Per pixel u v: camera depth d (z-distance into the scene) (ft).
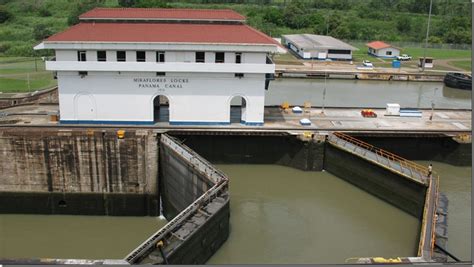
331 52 449.06
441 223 141.49
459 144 197.16
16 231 163.73
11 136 169.89
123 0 547.49
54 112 208.74
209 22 202.90
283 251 139.44
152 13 203.10
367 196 178.40
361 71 391.45
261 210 164.66
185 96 192.34
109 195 177.47
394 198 169.58
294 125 203.92
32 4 594.24
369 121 215.92
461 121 221.66
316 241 145.28
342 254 138.62
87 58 186.80
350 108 235.61
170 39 186.39
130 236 160.35
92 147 172.76
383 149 201.16
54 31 486.79
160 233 120.16
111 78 188.14
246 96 194.59
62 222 173.17
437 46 547.90
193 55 189.16
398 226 157.17
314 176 192.85
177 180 169.99
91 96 189.98
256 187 183.21
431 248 121.90
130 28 193.88
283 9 633.20
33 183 174.81
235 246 141.59
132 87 189.88
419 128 207.51
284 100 303.27
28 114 205.46
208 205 136.98
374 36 571.69
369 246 143.54
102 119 192.75
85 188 176.24
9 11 549.95
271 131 193.16
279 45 190.08
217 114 195.93
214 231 134.82
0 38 474.08
